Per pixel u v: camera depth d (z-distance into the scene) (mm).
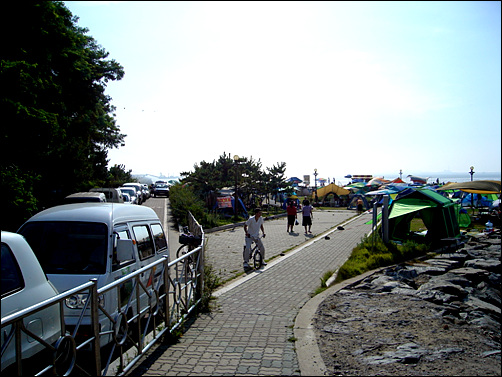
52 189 19750
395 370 5121
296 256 14195
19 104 12492
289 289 9508
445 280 11398
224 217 28125
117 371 4781
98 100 27984
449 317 7684
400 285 9906
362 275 11219
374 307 8008
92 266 5895
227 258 13641
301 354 5570
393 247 15000
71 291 3934
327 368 5156
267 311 7723
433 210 18078
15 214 13055
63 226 6332
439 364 5336
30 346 3947
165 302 6059
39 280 4340
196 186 31406
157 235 8164
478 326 7621
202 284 7812
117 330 4727
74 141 21906
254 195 35531
